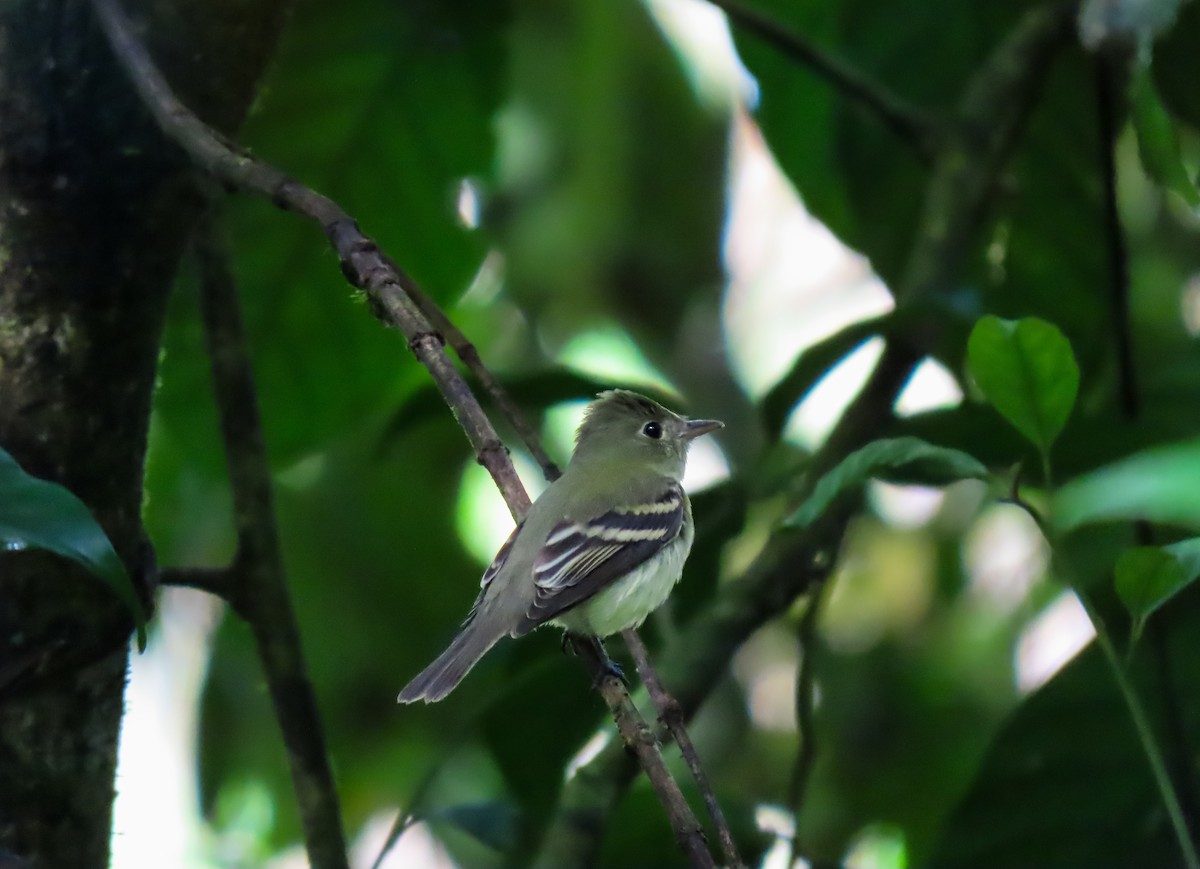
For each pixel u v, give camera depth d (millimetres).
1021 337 5988
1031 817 8086
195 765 11250
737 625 9008
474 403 5809
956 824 8156
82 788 6391
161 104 6020
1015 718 8203
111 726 6531
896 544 14242
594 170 12828
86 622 6301
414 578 11289
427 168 10875
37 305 6340
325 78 10586
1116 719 8086
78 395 6398
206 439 10203
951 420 8344
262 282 10461
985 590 13547
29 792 6246
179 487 10805
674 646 9062
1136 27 7141
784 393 9359
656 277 13602
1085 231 11305
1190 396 9516
